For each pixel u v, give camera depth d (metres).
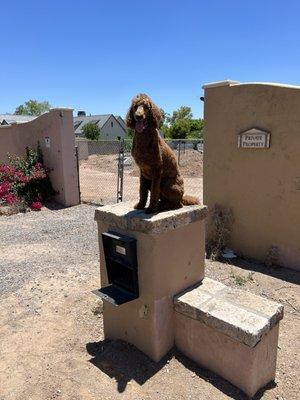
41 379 1.80
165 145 1.88
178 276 1.92
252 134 3.25
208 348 1.78
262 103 3.15
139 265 1.83
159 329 1.85
